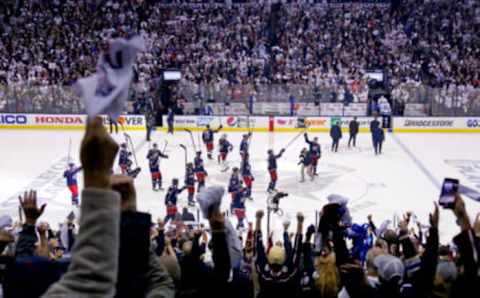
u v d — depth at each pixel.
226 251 2.66
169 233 9.98
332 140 27.81
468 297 3.03
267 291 4.25
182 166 23.50
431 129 31.09
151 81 31.55
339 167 23.67
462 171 23.16
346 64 34.62
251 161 24.42
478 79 33.88
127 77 1.44
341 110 31.03
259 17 37.56
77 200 18.70
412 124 30.98
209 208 2.57
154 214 17.94
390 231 8.38
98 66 1.44
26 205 3.06
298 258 4.48
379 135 25.64
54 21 36.31
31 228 3.02
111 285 1.44
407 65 34.56
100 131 1.45
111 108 1.41
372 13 38.22
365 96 31.00
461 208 3.05
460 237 3.07
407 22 37.31
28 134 29.39
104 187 1.45
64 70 33.25
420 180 21.88
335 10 38.44
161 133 30.06
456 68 34.34
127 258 1.93
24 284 2.73
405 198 19.70
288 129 30.91
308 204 18.78
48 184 21.05
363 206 18.83
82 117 30.59
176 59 34.16
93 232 1.43
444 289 3.85
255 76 33.97
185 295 3.09
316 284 5.09
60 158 24.80
